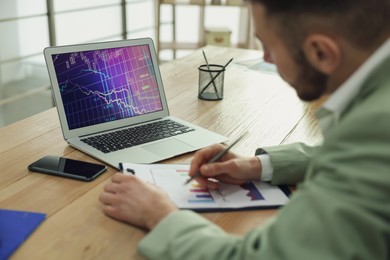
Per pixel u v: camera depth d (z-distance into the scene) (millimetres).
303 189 598
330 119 649
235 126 1366
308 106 1571
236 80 1886
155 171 1007
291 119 1439
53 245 739
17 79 3213
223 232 697
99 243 751
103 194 865
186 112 1473
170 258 654
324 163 567
